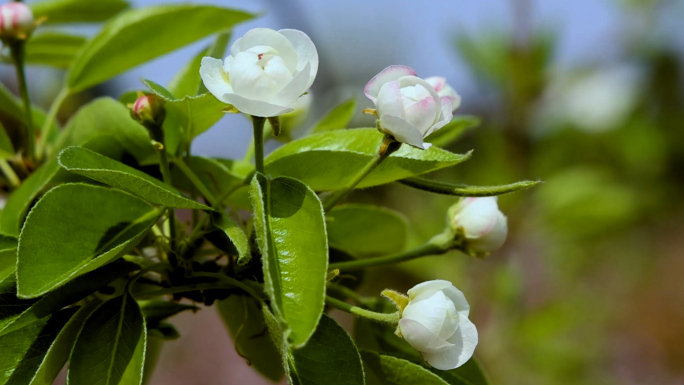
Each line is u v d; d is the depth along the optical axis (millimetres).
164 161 423
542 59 809
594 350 1052
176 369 1420
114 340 401
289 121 476
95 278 410
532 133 853
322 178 423
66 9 524
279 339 393
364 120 752
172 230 422
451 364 403
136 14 478
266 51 393
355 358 400
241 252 391
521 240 892
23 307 405
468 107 900
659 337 1417
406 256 444
